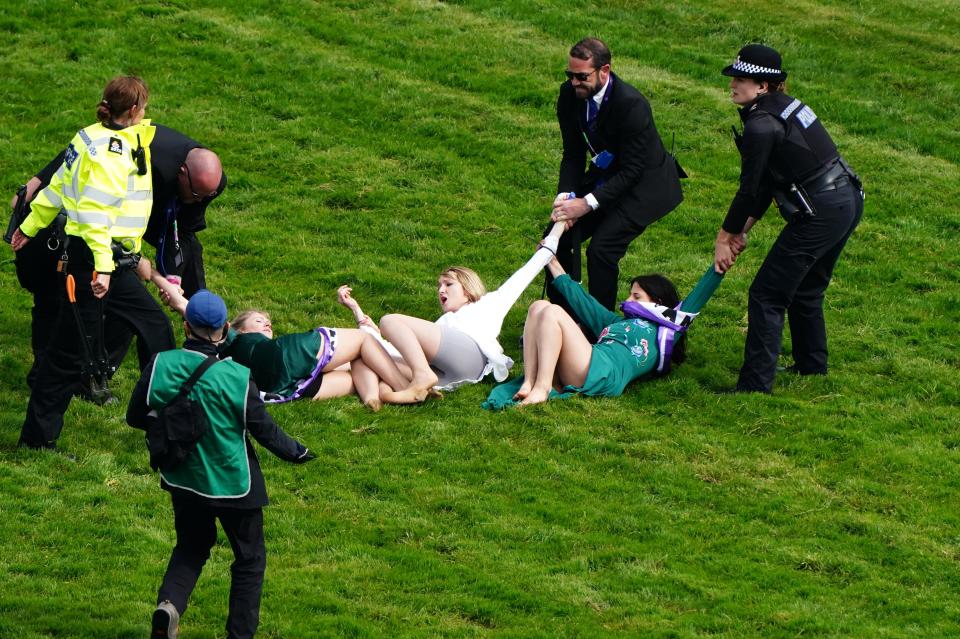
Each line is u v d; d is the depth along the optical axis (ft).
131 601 83.35
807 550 94.94
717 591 88.28
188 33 200.03
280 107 181.88
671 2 232.73
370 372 116.78
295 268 144.15
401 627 82.17
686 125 187.42
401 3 220.43
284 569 89.15
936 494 104.12
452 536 94.94
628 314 123.34
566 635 81.92
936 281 149.89
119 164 98.17
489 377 121.80
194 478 74.43
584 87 121.19
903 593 89.61
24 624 79.46
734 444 111.34
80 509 95.91
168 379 74.69
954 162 185.16
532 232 157.38
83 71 185.37
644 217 125.18
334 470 104.17
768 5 235.61
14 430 106.83
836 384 123.95
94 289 96.89
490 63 201.77
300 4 215.10
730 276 149.28
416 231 154.81
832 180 116.06
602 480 104.94
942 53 220.02
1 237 143.74
